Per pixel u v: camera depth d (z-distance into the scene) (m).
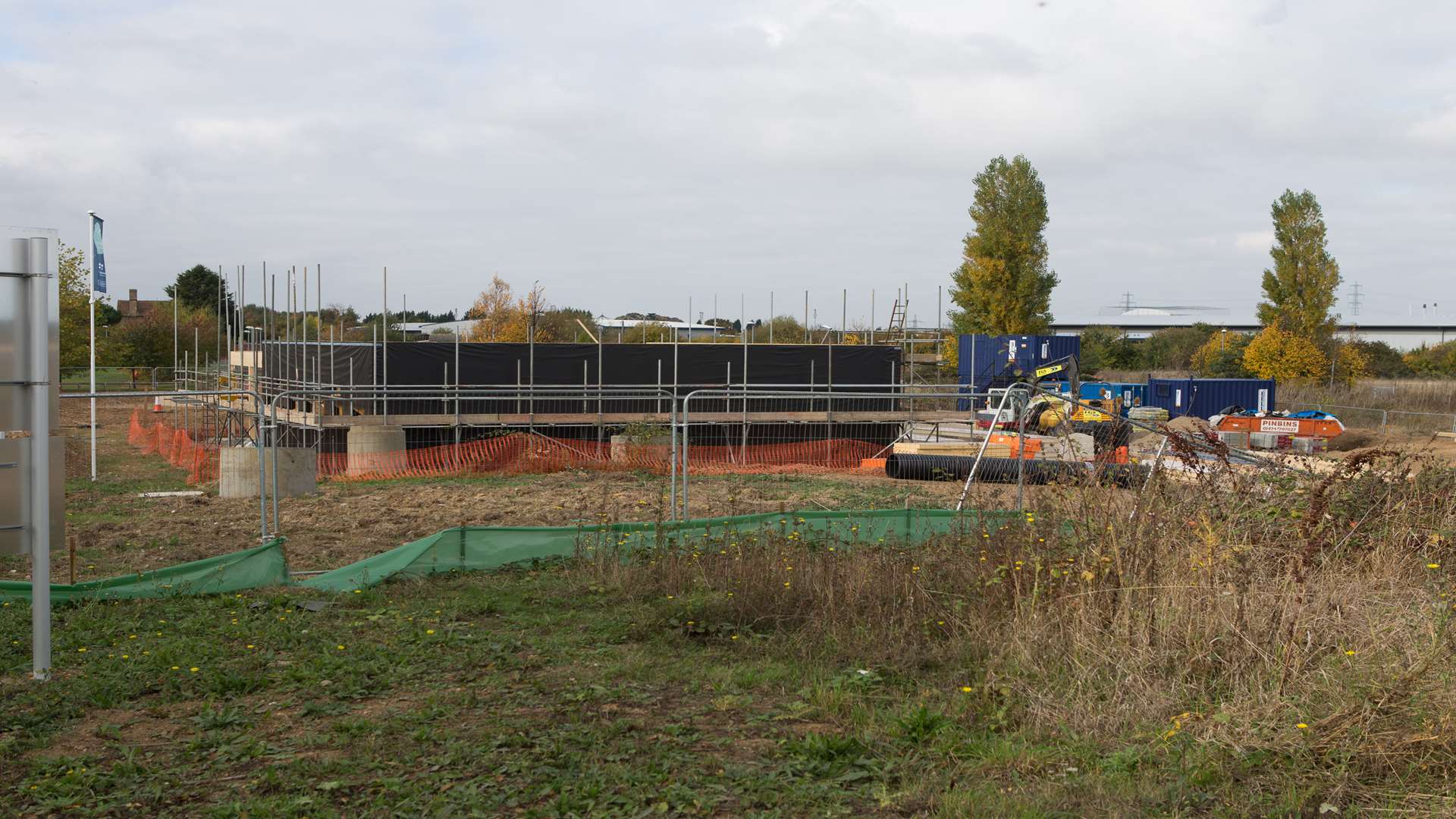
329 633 8.59
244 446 19.33
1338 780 4.90
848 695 6.49
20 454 7.21
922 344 46.53
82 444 28.33
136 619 9.14
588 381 26.34
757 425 27.39
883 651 7.50
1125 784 5.00
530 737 5.83
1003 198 45.25
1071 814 4.71
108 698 6.79
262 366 28.17
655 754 5.53
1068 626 6.96
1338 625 6.03
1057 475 10.02
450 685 7.06
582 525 12.30
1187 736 5.40
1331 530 7.71
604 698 6.64
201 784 5.30
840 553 10.29
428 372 24.81
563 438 25.47
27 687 7.07
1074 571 7.56
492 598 9.85
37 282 7.20
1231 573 6.75
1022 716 6.05
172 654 7.77
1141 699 5.96
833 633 7.95
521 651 7.98
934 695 6.59
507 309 48.91
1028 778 5.18
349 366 24.83
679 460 22.55
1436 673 5.39
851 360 28.52
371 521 14.91
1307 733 5.16
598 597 9.84
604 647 8.12
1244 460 11.40
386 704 6.68
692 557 10.41
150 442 28.33
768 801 4.89
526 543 11.55
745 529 12.02
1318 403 39.62
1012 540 8.73
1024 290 44.62
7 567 11.98
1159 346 68.94
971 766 5.36
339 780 5.25
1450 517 8.46
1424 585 7.12
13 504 7.20
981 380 33.66
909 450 20.97
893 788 5.11
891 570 9.12
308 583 10.75
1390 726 5.17
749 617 8.74
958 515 10.77
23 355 7.19
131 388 47.53
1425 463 10.05
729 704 6.47
